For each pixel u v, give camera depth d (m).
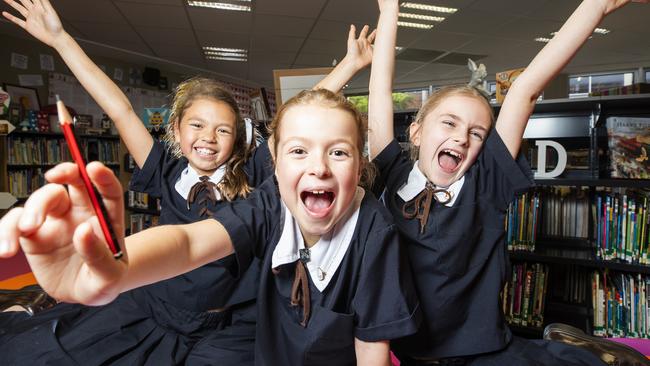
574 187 2.11
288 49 6.11
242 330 0.96
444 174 0.93
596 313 1.90
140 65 7.06
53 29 1.15
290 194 0.64
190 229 0.64
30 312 1.06
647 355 1.27
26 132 4.55
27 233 0.34
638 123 1.78
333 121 0.62
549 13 4.54
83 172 0.35
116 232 0.37
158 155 1.17
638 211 1.75
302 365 0.71
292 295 0.69
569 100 1.70
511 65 6.90
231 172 1.10
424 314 0.88
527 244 1.95
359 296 0.69
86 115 5.70
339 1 4.21
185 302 0.97
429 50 6.07
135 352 0.89
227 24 4.98
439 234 0.88
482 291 0.91
